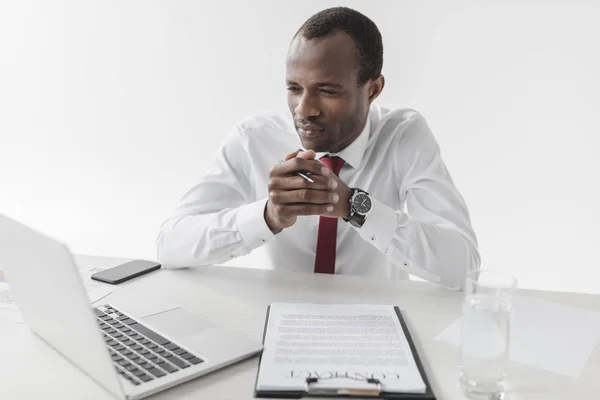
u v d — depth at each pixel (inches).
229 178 62.4
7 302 42.8
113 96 106.8
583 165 91.1
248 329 39.0
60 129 110.7
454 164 96.0
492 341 30.6
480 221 96.7
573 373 33.8
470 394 31.2
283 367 32.6
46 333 35.5
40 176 113.9
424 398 30.0
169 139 106.2
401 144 59.5
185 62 102.3
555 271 95.1
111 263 52.8
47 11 105.7
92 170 111.0
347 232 59.9
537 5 87.5
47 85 109.3
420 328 39.7
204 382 32.0
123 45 104.1
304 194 44.0
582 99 89.0
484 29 90.2
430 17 91.7
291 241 61.4
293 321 39.3
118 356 33.7
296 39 50.1
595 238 92.8
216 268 52.1
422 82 94.3
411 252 48.7
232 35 99.4
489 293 31.9
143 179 109.0
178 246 51.8
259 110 101.4
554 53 88.5
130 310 40.9
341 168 59.2
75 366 33.8
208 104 103.2
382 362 33.2
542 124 91.4
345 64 48.9
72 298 28.3
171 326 38.2
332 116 50.8
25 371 33.2
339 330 37.8
